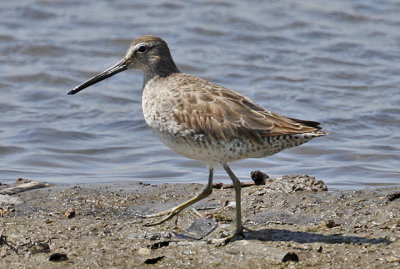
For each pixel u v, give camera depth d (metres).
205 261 10.18
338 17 25.59
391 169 15.82
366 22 25.25
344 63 22.28
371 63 22.31
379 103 19.80
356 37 24.05
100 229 11.44
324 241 10.58
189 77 11.72
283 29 24.69
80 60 22.48
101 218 12.05
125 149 17.36
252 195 12.73
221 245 10.68
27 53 22.80
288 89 20.62
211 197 12.84
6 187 13.73
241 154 10.79
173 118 10.97
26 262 10.25
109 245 10.78
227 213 12.05
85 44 23.42
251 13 25.86
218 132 10.69
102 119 19.16
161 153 17.11
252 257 10.18
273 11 26.06
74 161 16.59
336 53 22.97
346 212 11.71
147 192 13.32
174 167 16.17
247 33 24.34
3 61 22.19
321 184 13.01
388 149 17.11
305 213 11.84
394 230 10.77
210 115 10.76
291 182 13.05
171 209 11.84
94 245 10.78
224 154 10.84
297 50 23.20
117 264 10.18
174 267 10.05
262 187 13.12
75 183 14.80
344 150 17.02
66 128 18.42
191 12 25.91
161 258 10.33
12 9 25.62
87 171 15.98
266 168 15.94
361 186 14.62
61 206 12.59
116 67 12.63
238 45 23.61
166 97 11.17
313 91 20.48
